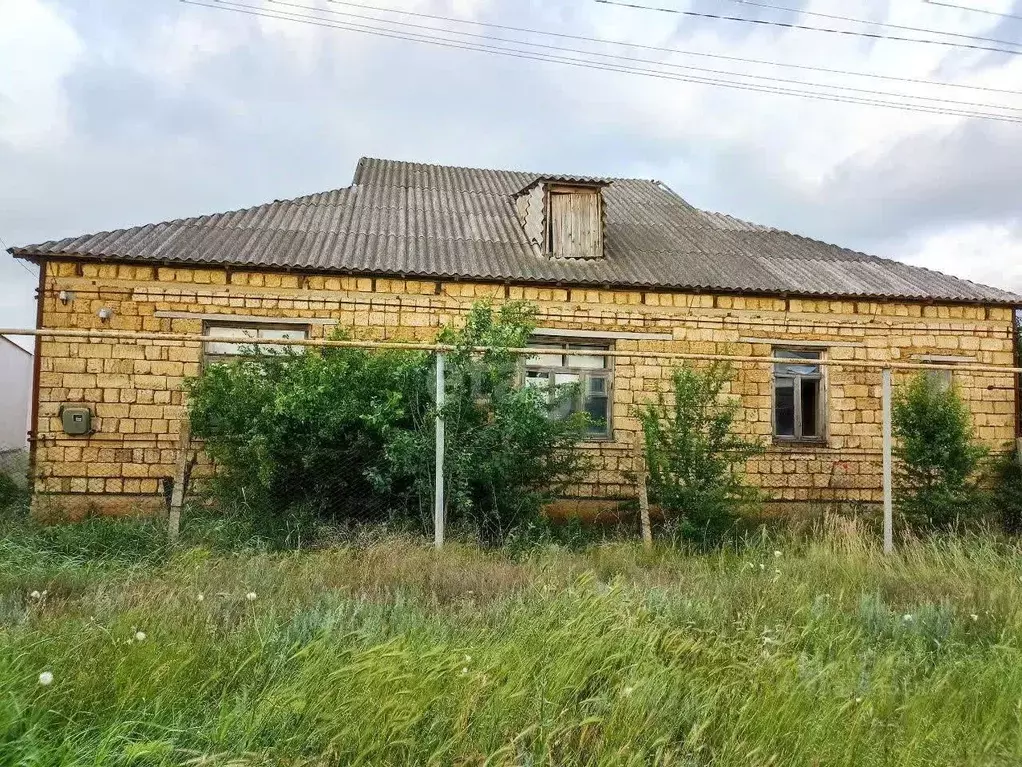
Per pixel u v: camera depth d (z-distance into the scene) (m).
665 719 3.59
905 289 12.64
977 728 3.66
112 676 3.55
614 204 16.22
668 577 6.83
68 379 10.36
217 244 11.23
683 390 9.38
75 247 10.45
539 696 3.61
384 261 11.35
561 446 9.01
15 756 2.88
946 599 5.83
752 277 12.52
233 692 3.70
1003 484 10.88
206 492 8.34
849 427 12.27
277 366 8.66
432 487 8.04
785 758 3.29
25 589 5.62
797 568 7.00
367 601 5.21
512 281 11.40
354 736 3.18
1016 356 13.01
